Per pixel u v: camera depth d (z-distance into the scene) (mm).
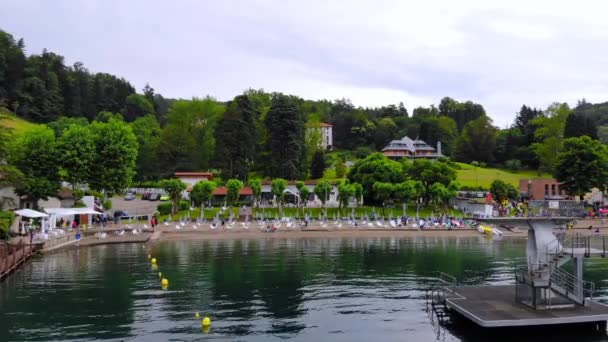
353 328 38750
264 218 119625
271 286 53281
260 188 127938
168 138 169375
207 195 114938
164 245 85750
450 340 35625
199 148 178125
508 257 73938
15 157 95625
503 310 36812
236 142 152125
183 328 38531
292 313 42938
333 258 72438
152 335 36781
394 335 36969
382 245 87750
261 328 38719
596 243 86125
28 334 36781
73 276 57625
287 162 154250
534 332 36562
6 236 70000
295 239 95375
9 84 199125
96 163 107562
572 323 36969
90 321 40094
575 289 38156
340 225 108312
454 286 46531
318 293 50219
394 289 52094
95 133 111438
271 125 158250
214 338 36250
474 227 108875
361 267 64875
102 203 114250
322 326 39281
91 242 83688
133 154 112188
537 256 39031
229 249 81312
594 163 133625
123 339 35812
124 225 100312
